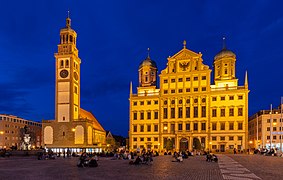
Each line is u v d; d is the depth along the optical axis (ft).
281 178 83.25
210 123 359.46
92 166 122.93
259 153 305.73
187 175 90.89
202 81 369.50
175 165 132.98
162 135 376.48
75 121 370.94
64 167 123.03
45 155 196.13
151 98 388.57
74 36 397.60
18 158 203.00
